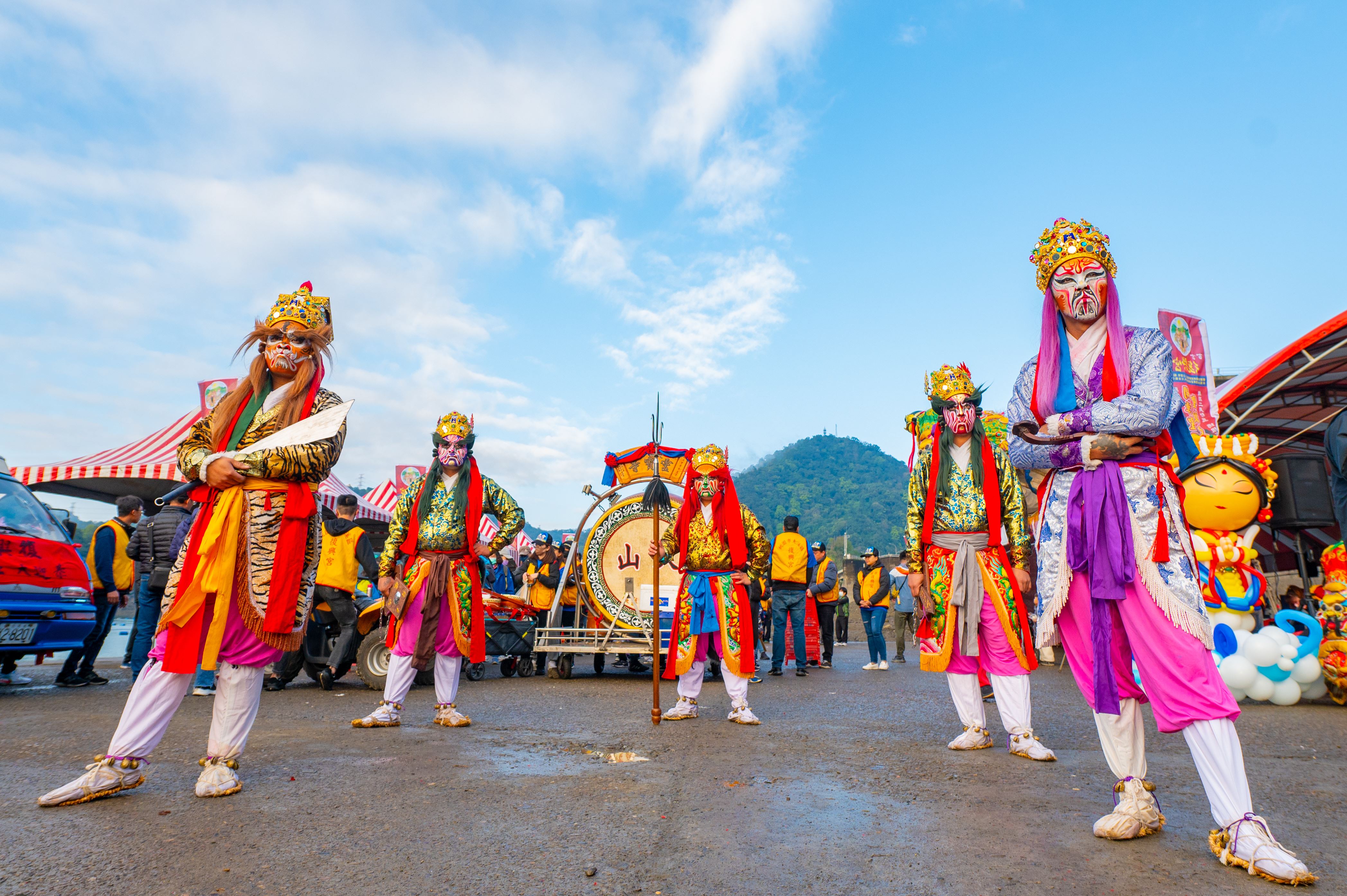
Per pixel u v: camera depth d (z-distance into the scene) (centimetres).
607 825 275
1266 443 1388
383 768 370
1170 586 256
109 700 671
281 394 356
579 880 221
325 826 271
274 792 321
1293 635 679
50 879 217
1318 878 224
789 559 1003
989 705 682
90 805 295
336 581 796
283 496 334
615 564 961
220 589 313
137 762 314
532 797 315
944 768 386
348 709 637
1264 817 295
